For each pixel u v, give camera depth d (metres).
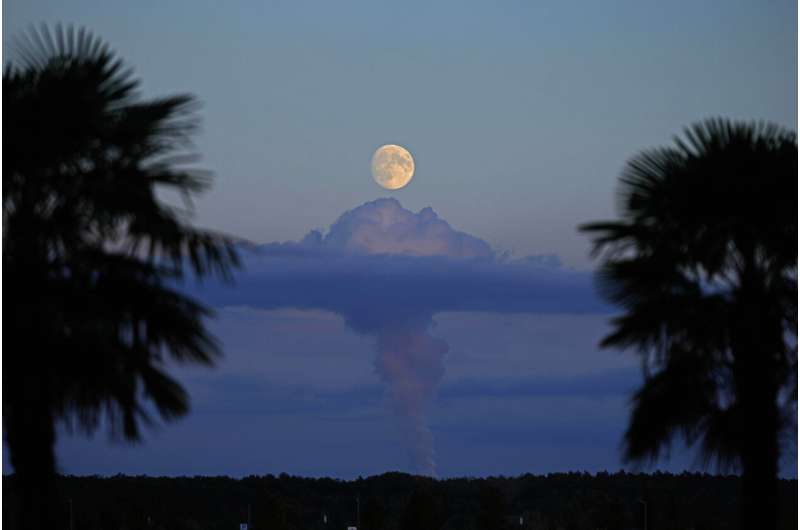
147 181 62.81
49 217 62.22
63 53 64.25
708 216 69.94
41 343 61.88
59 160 62.41
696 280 71.50
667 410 71.69
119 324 63.19
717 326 69.75
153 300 63.12
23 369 61.75
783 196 70.00
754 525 70.44
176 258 63.78
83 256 62.81
